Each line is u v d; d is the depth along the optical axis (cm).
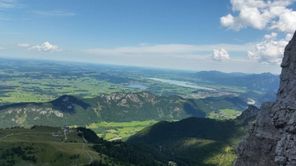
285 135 4306
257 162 4725
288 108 4522
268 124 4772
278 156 4228
